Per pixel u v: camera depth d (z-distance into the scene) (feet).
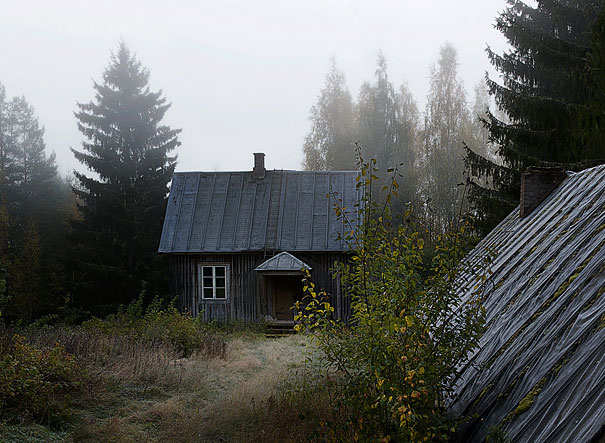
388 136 138.51
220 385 40.04
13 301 107.65
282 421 29.17
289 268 71.87
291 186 82.43
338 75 148.97
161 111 113.19
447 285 17.67
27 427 27.61
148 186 110.01
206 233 78.64
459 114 136.77
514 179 64.64
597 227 20.74
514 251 30.91
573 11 61.52
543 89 68.39
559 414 12.57
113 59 110.93
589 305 15.53
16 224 132.36
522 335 18.66
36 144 154.30
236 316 76.84
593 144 51.24
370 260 18.94
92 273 98.37
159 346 48.34
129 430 29.48
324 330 20.38
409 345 16.92
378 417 18.02
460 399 18.99
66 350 42.83
